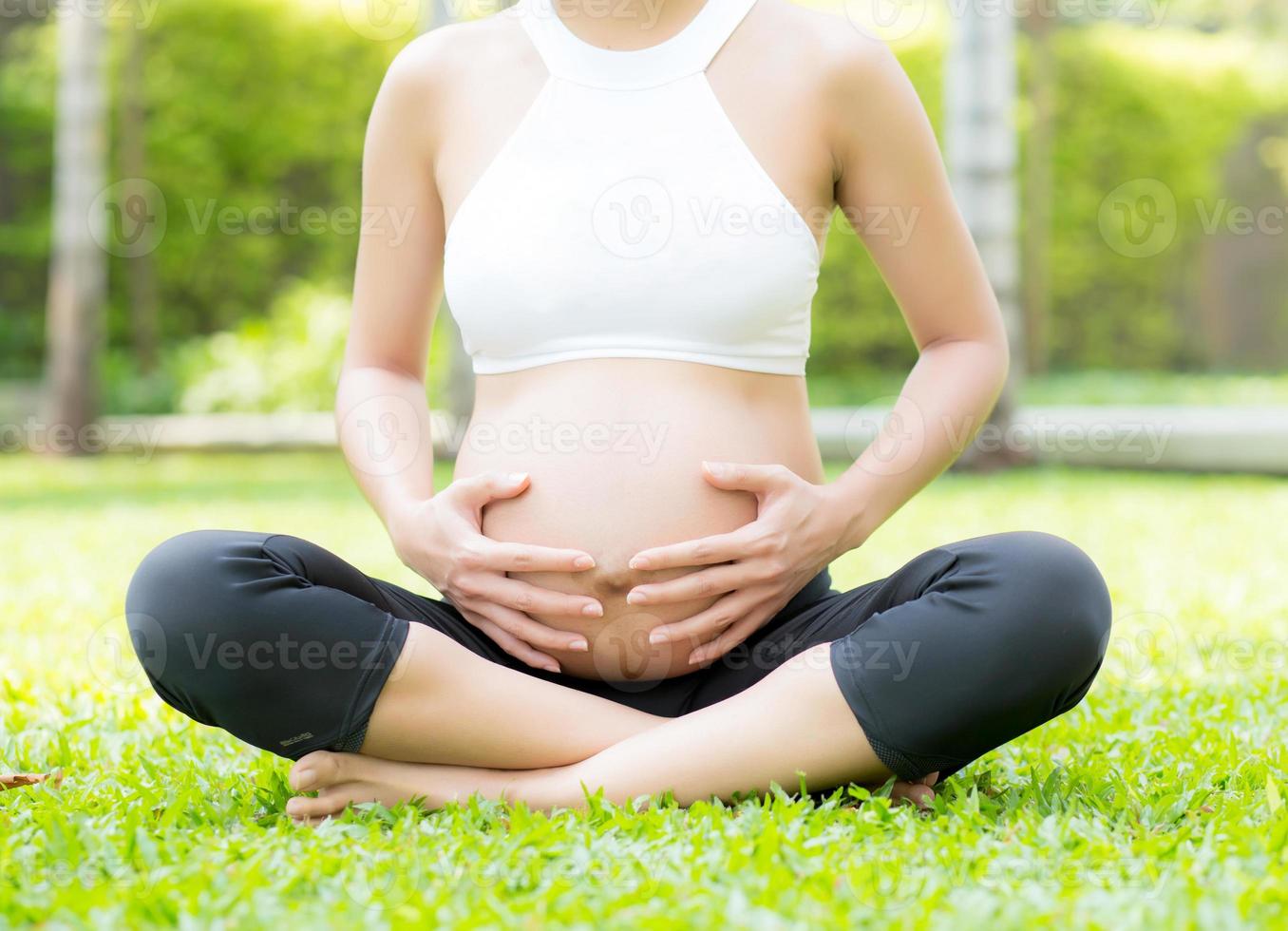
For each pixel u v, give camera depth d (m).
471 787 1.96
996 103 9.02
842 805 1.94
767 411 2.15
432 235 2.40
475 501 2.10
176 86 13.75
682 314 2.09
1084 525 6.04
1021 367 9.37
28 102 14.18
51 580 4.66
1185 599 4.09
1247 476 8.99
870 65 2.19
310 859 1.64
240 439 11.34
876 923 1.43
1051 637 1.85
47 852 1.69
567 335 2.12
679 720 1.95
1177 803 1.93
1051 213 15.52
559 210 2.13
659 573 2.02
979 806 1.91
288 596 1.88
